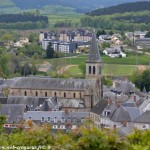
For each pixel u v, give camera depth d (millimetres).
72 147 76625
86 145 75625
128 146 75500
